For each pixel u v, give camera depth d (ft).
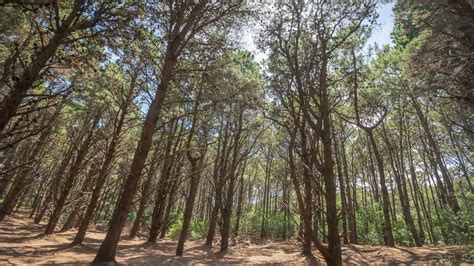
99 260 30.58
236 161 70.64
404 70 45.01
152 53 39.22
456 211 63.16
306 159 27.78
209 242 70.33
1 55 35.58
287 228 105.09
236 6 35.40
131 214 119.34
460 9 36.70
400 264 46.16
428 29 42.19
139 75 45.91
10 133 10.21
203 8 37.42
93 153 58.03
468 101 40.27
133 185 33.63
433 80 41.68
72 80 48.14
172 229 100.58
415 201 88.74
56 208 58.75
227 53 43.62
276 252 64.03
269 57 34.30
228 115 61.77
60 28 17.34
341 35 34.60
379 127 86.22
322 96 29.73
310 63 30.37
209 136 72.84
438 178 76.23
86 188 58.70
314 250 60.34
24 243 46.68
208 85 47.80
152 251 54.85
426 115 73.72
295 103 38.63
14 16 29.71
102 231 96.07
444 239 67.87
